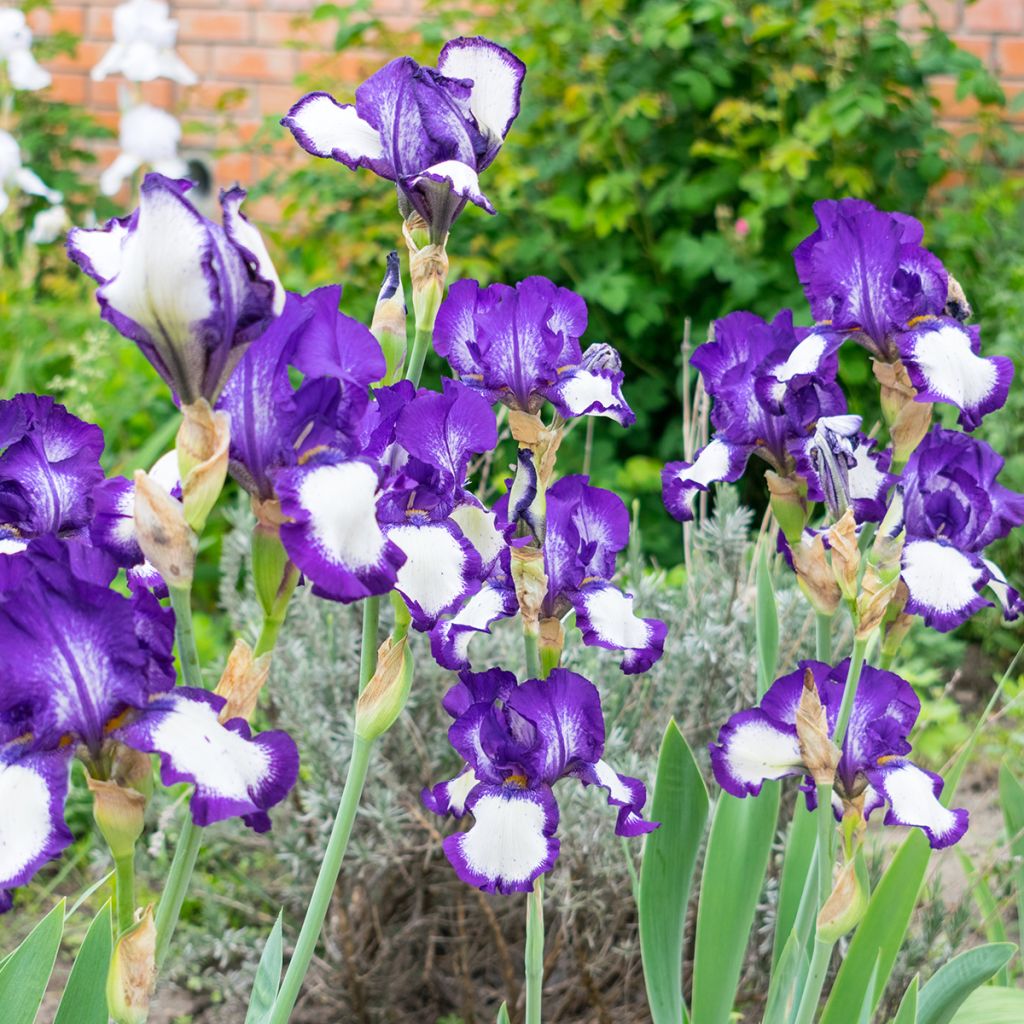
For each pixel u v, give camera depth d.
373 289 3.47
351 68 4.31
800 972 1.52
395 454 1.35
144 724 1.19
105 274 1.23
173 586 1.21
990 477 1.52
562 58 3.62
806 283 1.51
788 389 1.46
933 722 2.52
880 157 3.49
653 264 3.54
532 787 1.38
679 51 3.59
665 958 1.55
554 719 1.37
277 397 1.22
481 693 1.41
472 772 1.41
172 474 1.32
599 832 1.81
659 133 3.69
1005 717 2.66
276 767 1.21
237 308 1.18
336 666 1.97
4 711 1.18
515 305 1.42
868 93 3.32
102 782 1.20
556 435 1.44
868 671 1.43
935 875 1.88
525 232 3.59
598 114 3.54
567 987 1.94
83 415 2.70
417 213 1.40
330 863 1.35
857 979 1.51
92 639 1.19
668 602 2.01
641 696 1.95
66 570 1.18
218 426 1.20
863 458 1.48
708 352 1.52
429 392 1.34
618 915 1.87
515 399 1.43
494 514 1.42
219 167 4.43
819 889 1.45
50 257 4.09
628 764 1.83
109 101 4.60
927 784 1.42
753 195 3.26
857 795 1.44
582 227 3.35
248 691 1.23
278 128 3.71
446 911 1.98
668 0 3.52
